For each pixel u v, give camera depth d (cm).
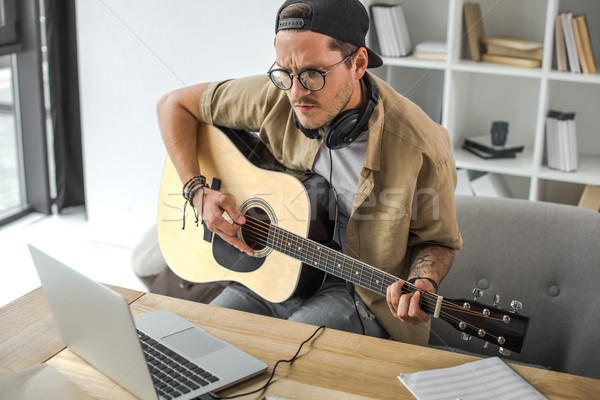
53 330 101
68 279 85
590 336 114
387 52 198
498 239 123
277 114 130
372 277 116
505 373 91
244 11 210
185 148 140
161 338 98
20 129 295
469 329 101
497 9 215
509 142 223
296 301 128
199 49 221
